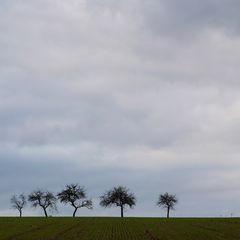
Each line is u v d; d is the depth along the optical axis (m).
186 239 59.41
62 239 59.47
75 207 164.12
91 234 68.06
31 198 170.38
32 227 84.38
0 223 99.06
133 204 164.25
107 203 164.12
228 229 78.00
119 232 72.62
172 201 173.25
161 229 79.75
